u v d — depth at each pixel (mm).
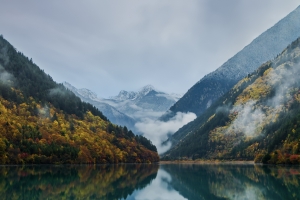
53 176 135000
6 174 136125
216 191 101812
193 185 118500
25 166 193000
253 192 96062
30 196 83875
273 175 143500
